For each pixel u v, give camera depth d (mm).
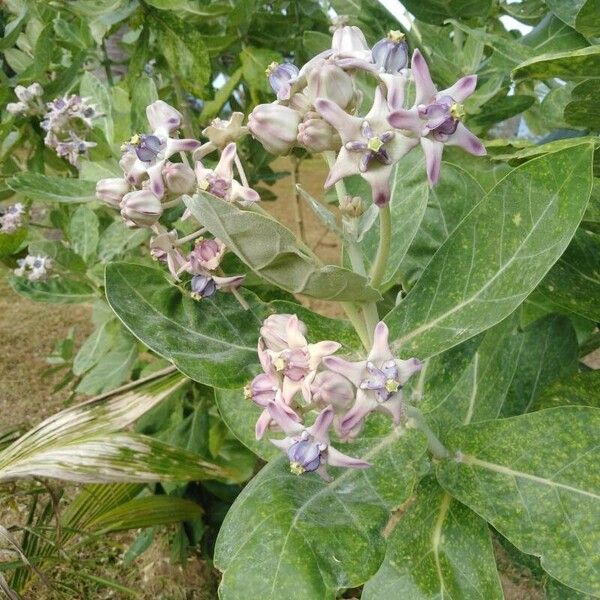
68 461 371
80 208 507
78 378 792
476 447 244
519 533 226
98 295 516
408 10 391
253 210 225
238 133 230
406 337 244
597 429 232
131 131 413
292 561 203
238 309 270
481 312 233
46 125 478
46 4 476
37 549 514
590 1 256
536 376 325
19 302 1236
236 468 575
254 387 220
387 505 224
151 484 611
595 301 284
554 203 219
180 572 657
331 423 213
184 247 384
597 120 259
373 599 245
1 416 892
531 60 233
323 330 275
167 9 456
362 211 242
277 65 228
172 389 407
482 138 455
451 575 239
